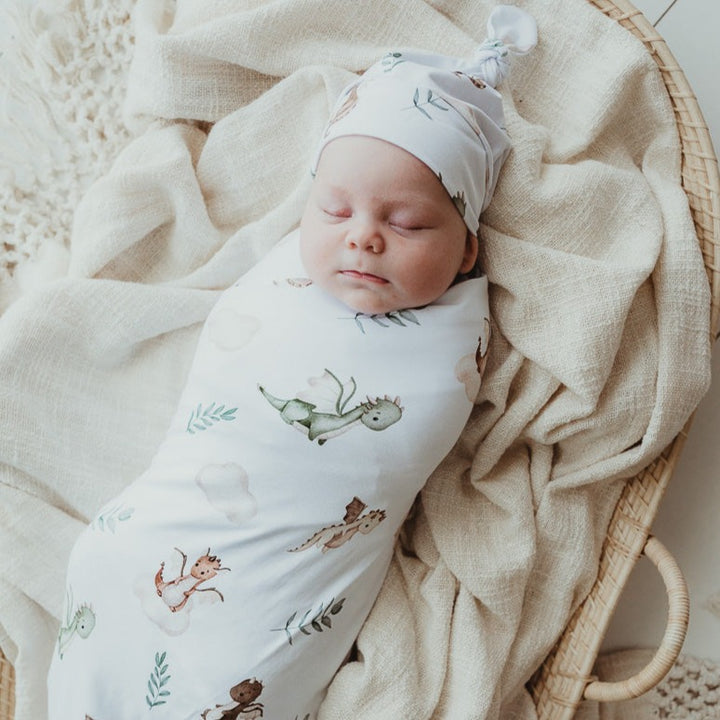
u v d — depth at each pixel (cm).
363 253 85
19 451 105
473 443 104
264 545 86
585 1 102
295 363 88
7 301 120
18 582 104
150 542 87
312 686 92
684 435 102
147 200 108
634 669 121
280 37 104
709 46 119
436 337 91
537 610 103
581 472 101
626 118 104
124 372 109
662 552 99
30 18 120
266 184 109
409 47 104
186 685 84
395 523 94
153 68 105
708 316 96
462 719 94
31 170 121
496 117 94
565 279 95
